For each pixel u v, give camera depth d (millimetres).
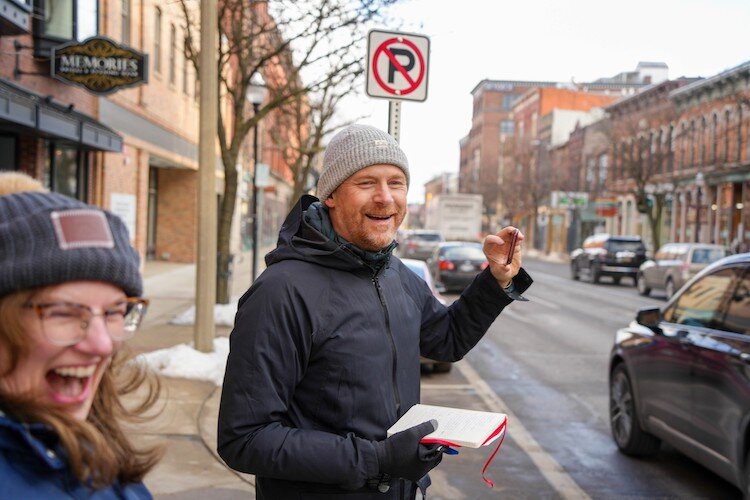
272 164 46375
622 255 26594
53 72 11281
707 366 4605
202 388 6941
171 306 13688
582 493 4980
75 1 12359
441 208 40188
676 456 5883
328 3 10703
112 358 1361
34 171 11852
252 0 11914
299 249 2109
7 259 1028
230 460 1911
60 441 1105
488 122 112438
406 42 5828
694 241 35781
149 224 25047
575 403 7773
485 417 2010
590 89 74125
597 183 49156
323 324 2002
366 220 2145
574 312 16781
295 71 11172
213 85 7898
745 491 4191
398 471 1837
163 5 19094
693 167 36094
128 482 1348
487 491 5008
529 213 64000
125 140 16531
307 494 1977
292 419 2018
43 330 1066
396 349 2123
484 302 2430
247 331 1974
